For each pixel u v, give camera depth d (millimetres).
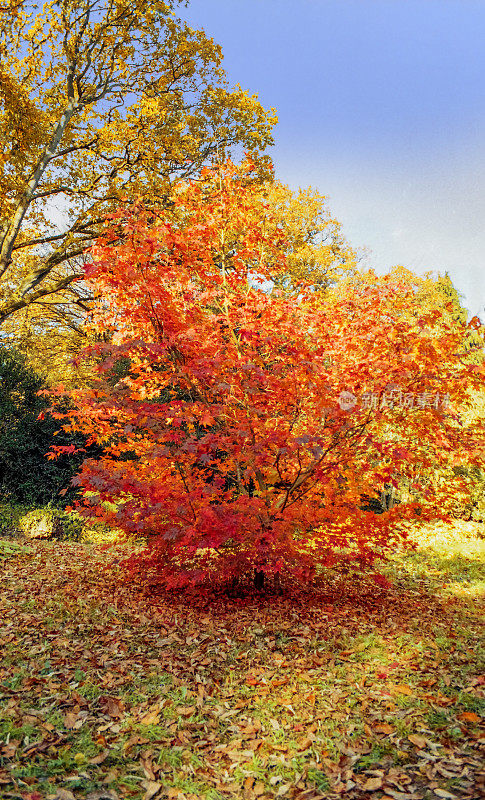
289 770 2945
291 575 7312
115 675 4164
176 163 14992
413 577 8133
